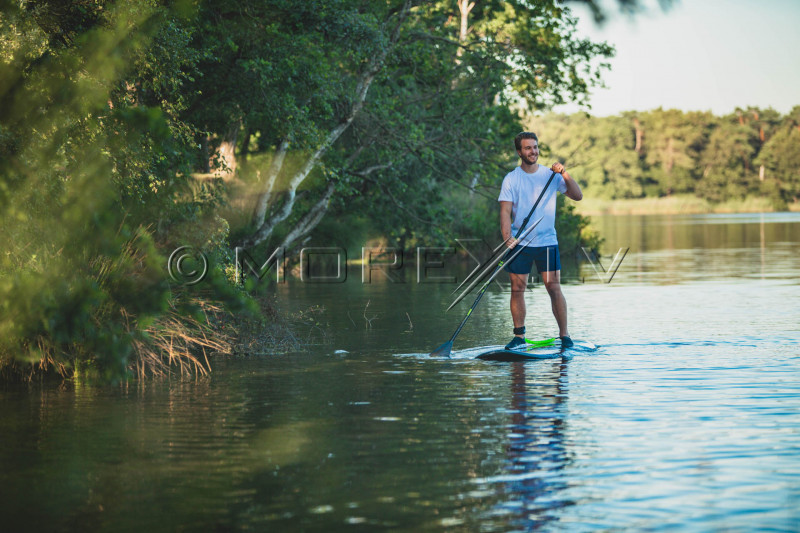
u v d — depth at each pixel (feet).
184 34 35.37
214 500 14.19
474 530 12.76
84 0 28.68
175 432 18.70
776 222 222.69
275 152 59.26
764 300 48.32
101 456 16.85
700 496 14.07
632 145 390.83
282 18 47.98
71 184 25.66
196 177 50.19
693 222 232.12
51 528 13.12
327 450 17.08
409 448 17.12
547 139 386.11
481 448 17.04
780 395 21.62
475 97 71.41
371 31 50.34
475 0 80.79
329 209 74.79
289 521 13.21
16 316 23.91
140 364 26.58
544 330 36.63
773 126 393.09
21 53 25.22
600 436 17.81
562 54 67.87
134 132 27.43
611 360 27.66
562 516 13.26
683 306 45.96
